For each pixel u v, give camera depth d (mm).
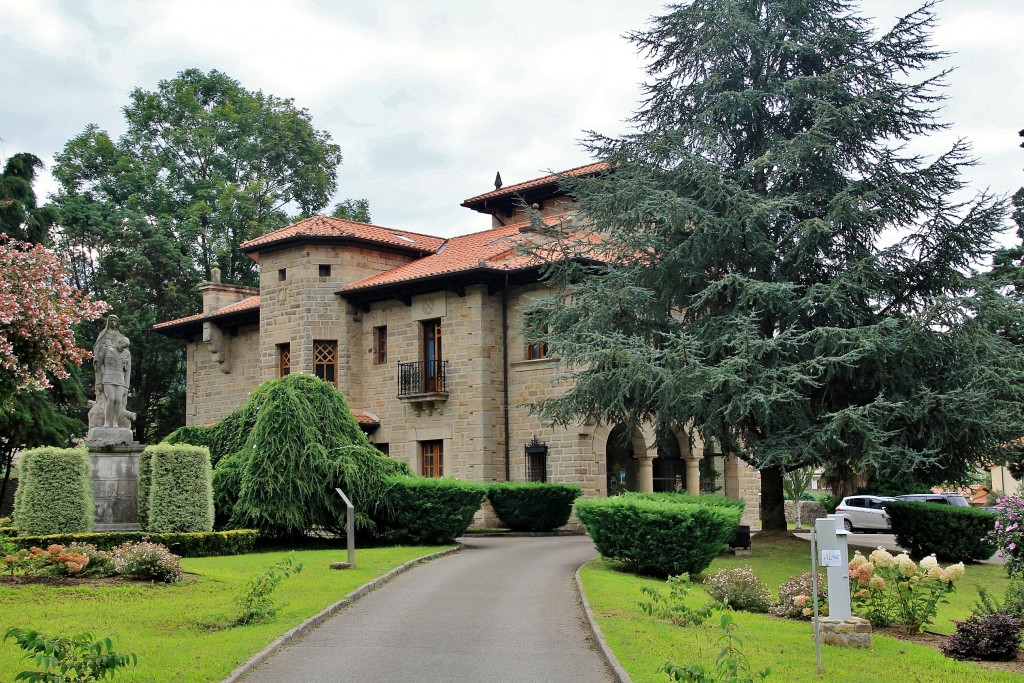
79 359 15969
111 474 20359
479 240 36062
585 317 23641
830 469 23938
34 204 34281
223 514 21750
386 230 37062
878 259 22219
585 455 29109
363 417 32844
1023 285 30484
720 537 17469
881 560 13328
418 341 32438
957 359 21453
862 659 10664
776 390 20219
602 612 12844
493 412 30734
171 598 13445
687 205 22016
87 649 7520
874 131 23250
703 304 23703
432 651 10633
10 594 13055
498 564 19016
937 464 22016
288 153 52938
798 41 24000
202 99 53438
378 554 19844
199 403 39531
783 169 22422
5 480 36562
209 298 39438
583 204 24625
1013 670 10805
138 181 49188
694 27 24672
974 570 22328
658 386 21672
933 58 23562
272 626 11578
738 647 10688
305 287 34094
